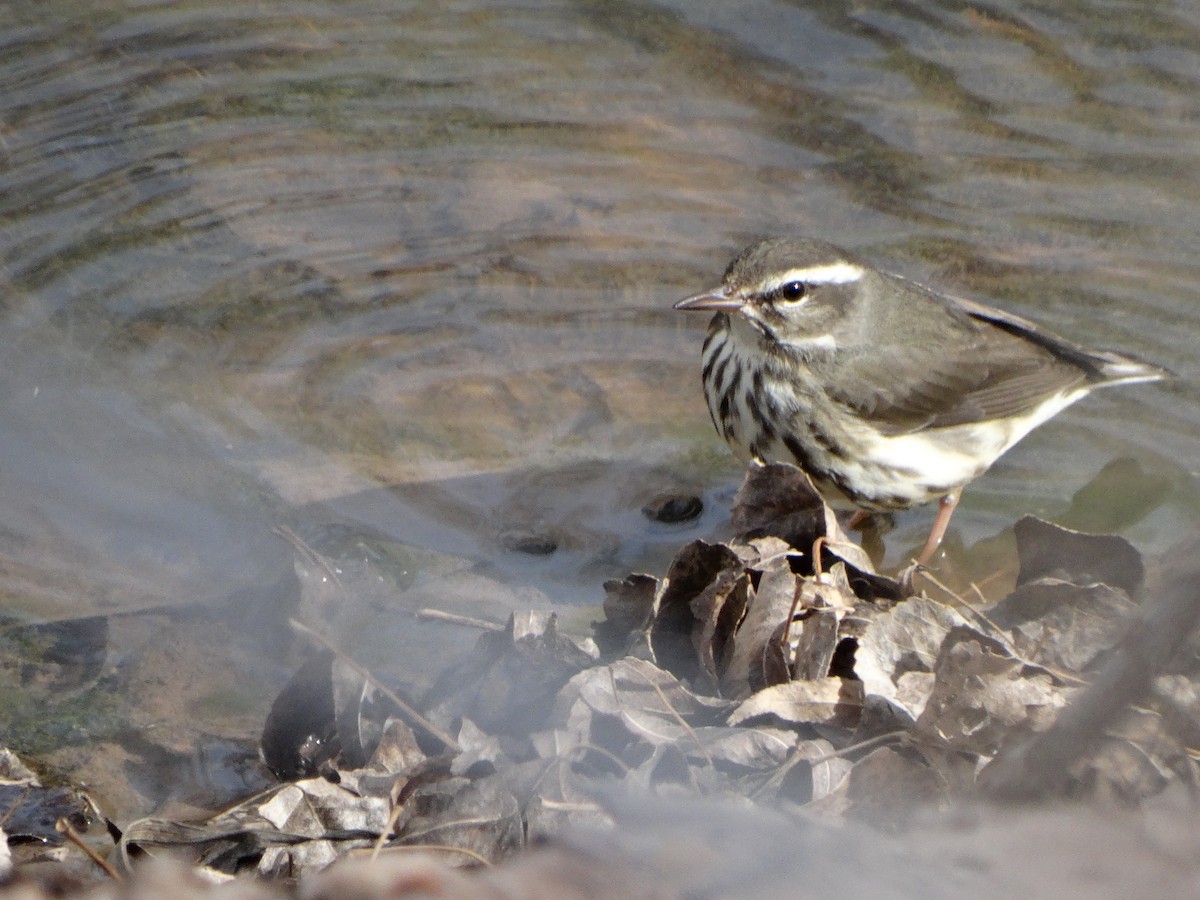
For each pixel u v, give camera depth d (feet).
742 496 34.01
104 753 29.76
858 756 27.30
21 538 35.96
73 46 55.77
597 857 21.38
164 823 26.58
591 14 57.82
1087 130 51.70
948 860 21.29
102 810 28.22
